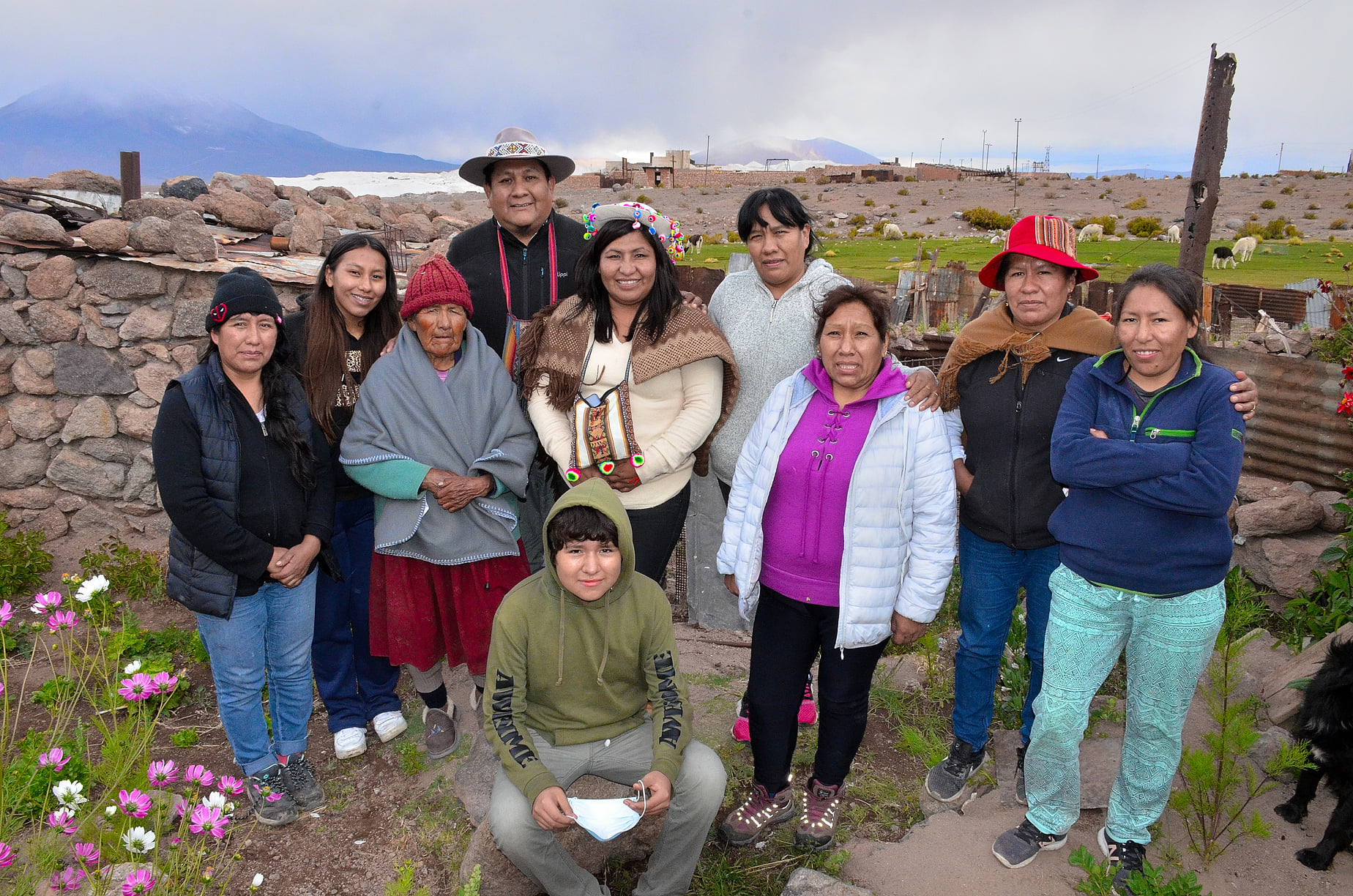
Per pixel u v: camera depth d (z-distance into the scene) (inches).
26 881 98.9
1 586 208.7
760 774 118.8
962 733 130.3
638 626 105.3
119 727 134.3
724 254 1211.2
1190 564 95.5
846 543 106.0
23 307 225.8
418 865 120.9
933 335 222.2
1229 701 148.6
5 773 125.3
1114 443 95.8
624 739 111.2
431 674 141.9
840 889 107.4
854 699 112.7
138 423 230.5
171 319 228.7
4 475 231.8
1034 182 3144.7
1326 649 150.5
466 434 132.1
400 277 283.0
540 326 136.6
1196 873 110.9
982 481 118.2
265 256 255.0
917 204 2443.4
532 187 153.6
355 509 144.3
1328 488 195.8
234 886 116.1
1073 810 112.7
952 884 111.0
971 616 125.1
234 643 122.8
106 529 235.8
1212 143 228.8
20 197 252.8
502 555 135.0
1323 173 3235.7
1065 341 112.1
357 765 145.9
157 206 255.4
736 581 116.4
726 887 114.3
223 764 147.3
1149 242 1485.0
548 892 104.8
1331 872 111.3
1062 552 104.3
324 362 134.7
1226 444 91.4
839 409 108.6
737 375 131.6
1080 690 104.5
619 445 124.3
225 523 115.9
